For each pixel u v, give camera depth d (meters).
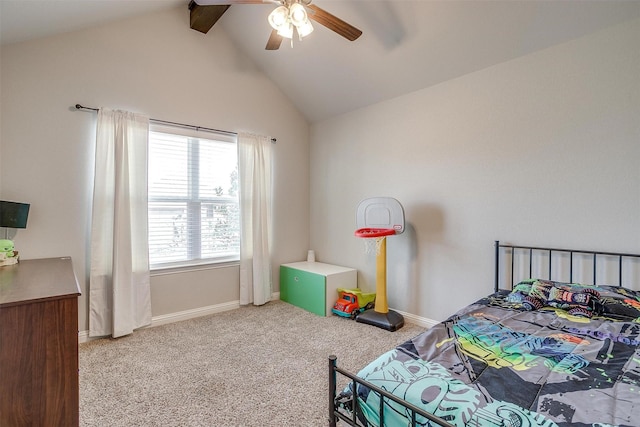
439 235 2.94
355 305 3.25
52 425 1.24
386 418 1.08
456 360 1.25
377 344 2.61
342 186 3.84
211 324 3.06
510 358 1.26
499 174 2.56
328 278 3.33
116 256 2.68
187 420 1.67
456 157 2.82
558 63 2.27
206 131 3.34
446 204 2.89
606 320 1.68
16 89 2.38
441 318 2.94
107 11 2.54
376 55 2.94
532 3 2.11
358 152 3.65
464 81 2.75
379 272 3.08
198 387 1.98
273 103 3.88
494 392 1.02
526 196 2.43
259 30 3.22
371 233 2.92
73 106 2.60
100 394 1.90
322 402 1.83
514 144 2.48
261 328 2.96
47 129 2.50
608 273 2.11
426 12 2.42
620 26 2.03
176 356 2.39
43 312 1.22
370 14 2.61
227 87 3.49
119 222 2.71
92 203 2.66
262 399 1.86
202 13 2.97
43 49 2.48
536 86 2.37
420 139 3.07
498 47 2.44
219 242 3.49
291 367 2.23
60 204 2.55
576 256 2.23
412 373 1.16
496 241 2.54
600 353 1.29
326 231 4.05
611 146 2.08
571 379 1.08
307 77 3.56
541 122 2.35
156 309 3.05
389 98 3.31
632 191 2.01
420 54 2.74
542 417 0.88
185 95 3.20
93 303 2.65
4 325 1.16
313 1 2.63
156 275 3.05
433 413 0.96
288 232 4.05
